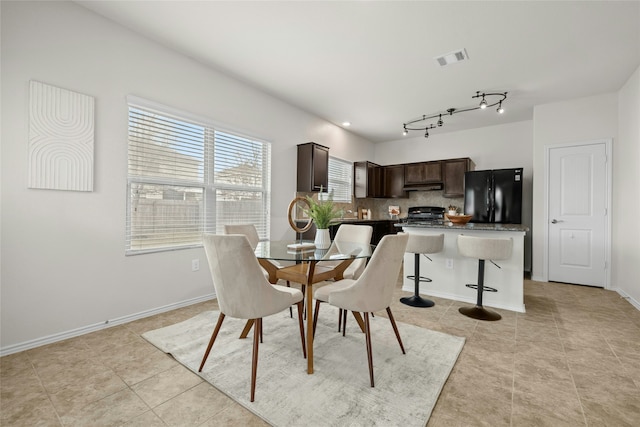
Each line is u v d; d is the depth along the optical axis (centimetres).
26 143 202
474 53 288
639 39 260
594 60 298
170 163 289
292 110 432
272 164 400
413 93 387
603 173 379
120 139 250
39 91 206
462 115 475
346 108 446
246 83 361
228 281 162
